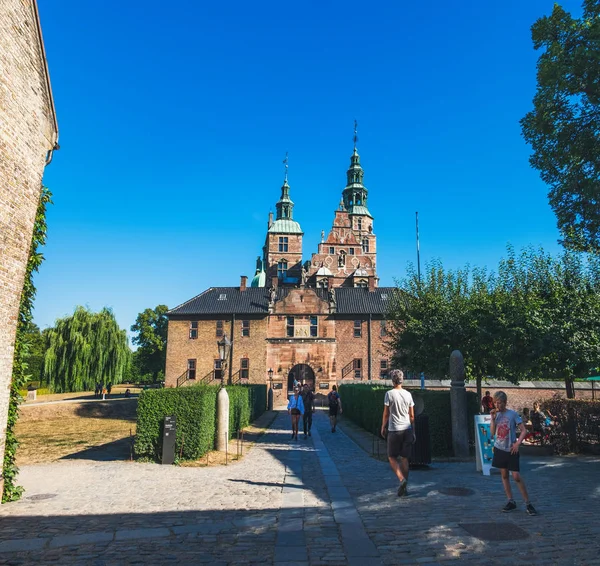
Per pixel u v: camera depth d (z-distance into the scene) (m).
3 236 7.82
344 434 18.56
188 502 7.73
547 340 13.92
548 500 7.47
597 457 12.41
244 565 4.97
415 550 5.29
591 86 15.01
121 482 9.56
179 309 43.47
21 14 8.09
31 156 8.58
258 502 7.66
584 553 5.12
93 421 27.20
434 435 12.12
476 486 8.59
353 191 82.88
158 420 12.41
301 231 75.62
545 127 16.50
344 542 5.59
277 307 42.91
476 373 19.33
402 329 22.55
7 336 8.06
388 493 8.07
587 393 27.02
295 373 42.47
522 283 17.45
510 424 6.89
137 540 5.80
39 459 13.52
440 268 21.97
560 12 16.31
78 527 6.36
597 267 15.17
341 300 44.72
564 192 16.80
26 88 8.34
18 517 6.93
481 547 5.34
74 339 39.16
